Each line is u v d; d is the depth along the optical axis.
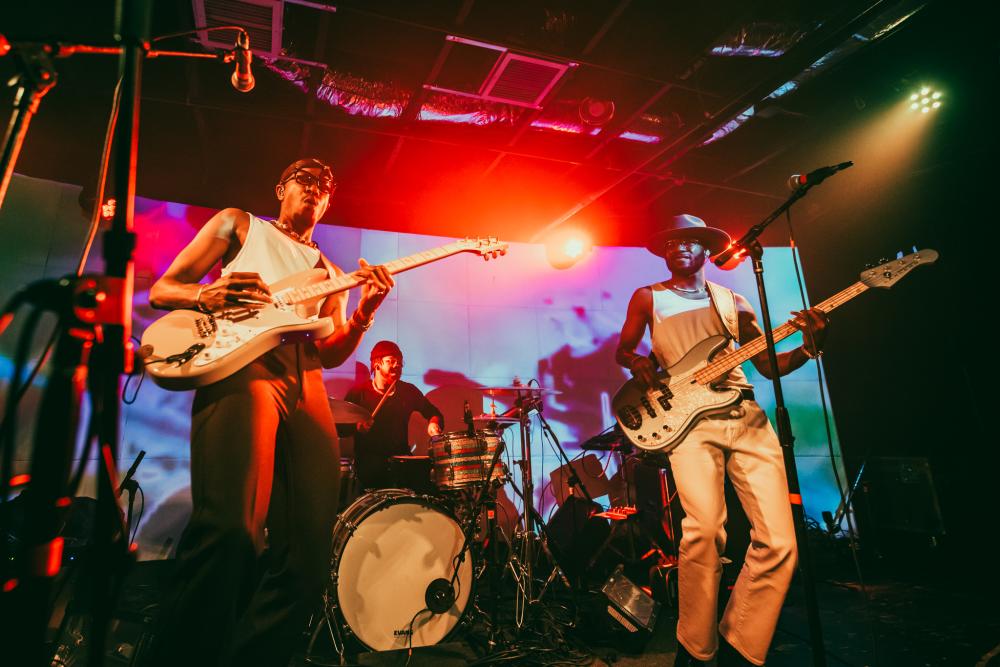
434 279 6.39
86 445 1.05
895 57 5.15
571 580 4.52
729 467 2.63
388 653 3.13
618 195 6.84
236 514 1.49
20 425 4.51
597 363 6.64
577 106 5.51
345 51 4.80
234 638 1.65
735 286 6.98
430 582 2.94
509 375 6.35
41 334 4.78
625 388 2.87
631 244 7.46
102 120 5.16
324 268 2.21
